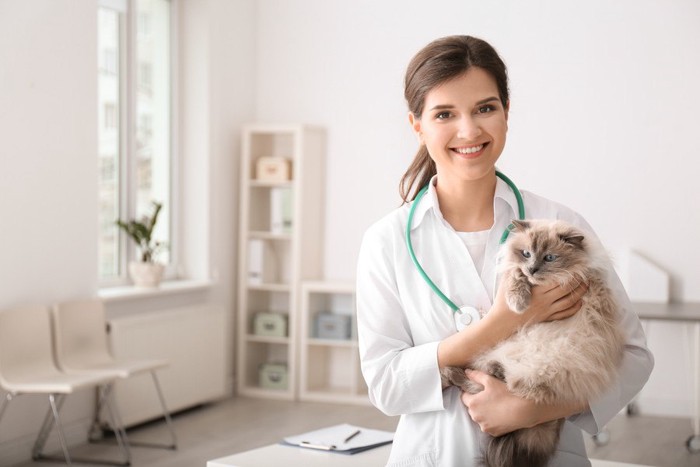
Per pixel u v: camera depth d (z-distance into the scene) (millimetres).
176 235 6141
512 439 1542
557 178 5844
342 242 6387
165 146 6066
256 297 6477
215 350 5914
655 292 5586
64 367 4484
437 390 1536
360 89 6320
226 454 4695
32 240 4547
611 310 1532
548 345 1479
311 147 6270
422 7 6133
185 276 6172
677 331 5660
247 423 5445
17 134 4438
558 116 5824
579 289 1521
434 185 1721
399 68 6211
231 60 6332
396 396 1565
